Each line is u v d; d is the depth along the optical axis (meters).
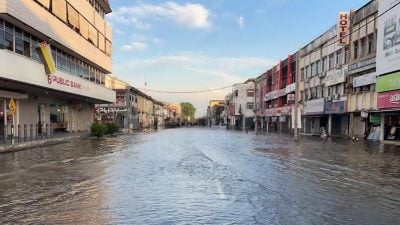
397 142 30.25
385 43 31.20
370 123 36.44
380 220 7.11
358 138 37.34
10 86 25.38
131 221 7.00
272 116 76.19
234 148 25.33
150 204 8.35
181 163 16.20
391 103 30.30
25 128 29.27
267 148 25.36
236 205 8.25
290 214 7.48
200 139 37.78
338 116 44.66
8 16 21.28
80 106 43.84
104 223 6.87
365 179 11.95
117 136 43.62
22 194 9.49
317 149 24.41
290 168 14.60
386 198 9.10
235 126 111.62
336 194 9.53
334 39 43.91
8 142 23.48
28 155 19.50
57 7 28.77
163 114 152.88
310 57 53.19
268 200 8.76
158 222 6.93
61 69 31.98
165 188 10.29
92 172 13.35
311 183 11.15
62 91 29.98
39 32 25.45
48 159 17.62
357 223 6.89
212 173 13.15
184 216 7.34
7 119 27.41
